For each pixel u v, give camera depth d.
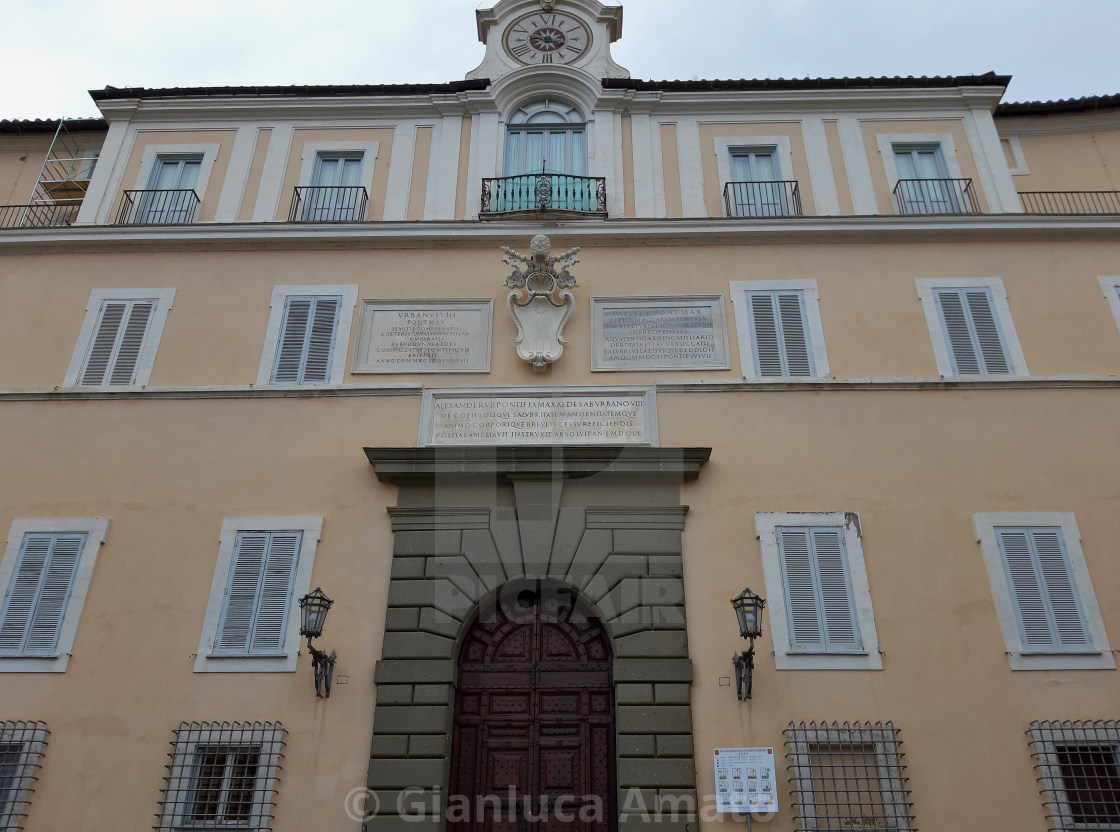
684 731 10.47
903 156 15.35
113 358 13.35
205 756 10.55
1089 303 13.48
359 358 13.23
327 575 11.54
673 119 15.55
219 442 12.51
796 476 12.10
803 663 10.86
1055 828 9.85
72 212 16.05
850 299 13.59
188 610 11.34
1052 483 11.99
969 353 13.10
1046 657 10.85
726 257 14.02
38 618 11.34
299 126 15.68
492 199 14.68
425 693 10.76
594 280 13.82
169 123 15.79
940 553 11.54
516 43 16.42
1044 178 16.00
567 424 12.59
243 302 13.77
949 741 10.38
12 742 10.56
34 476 12.33
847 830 9.82
